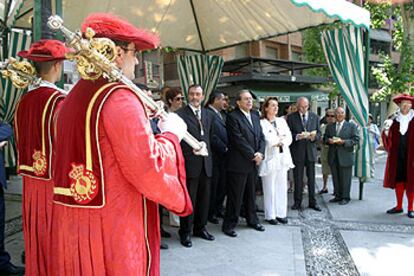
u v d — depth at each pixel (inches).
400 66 534.6
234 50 554.9
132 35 66.9
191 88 184.4
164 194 65.6
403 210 248.4
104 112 61.8
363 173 271.4
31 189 104.0
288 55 655.1
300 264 161.8
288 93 440.5
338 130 267.1
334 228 212.4
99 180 63.2
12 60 102.0
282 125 221.9
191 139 77.9
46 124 99.0
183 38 305.3
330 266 160.9
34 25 125.8
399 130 237.0
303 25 262.7
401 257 171.3
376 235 201.0
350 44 260.5
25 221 105.2
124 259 64.4
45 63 106.8
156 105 70.6
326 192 301.0
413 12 518.3
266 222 222.5
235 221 198.5
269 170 215.0
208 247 180.1
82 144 63.3
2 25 231.9
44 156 99.3
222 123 212.2
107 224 63.9
